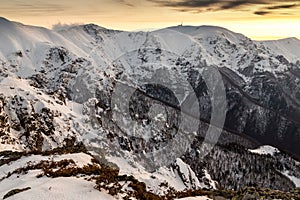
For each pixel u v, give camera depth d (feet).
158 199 78.33
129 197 72.95
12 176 100.01
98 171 85.97
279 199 88.99
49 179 82.43
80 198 66.69
